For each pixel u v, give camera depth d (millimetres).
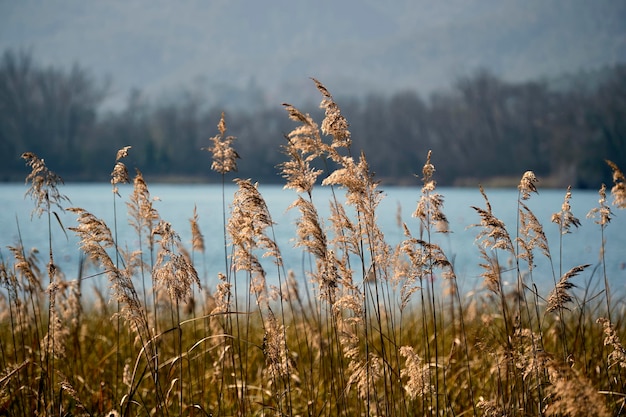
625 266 25484
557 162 124750
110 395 9555
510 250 8023
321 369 9797
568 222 8047
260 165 132625
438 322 12750
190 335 11781
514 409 7941
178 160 136750
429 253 8227
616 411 8062
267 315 8398
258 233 8211
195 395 9422
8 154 124312
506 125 129125
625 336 10531
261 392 9906
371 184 8125
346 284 8016
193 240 10164
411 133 131250
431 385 8430
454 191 117062
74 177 130250
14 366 8648
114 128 136750
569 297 7801
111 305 13477
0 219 52094
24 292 9953
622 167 120062
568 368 6785
